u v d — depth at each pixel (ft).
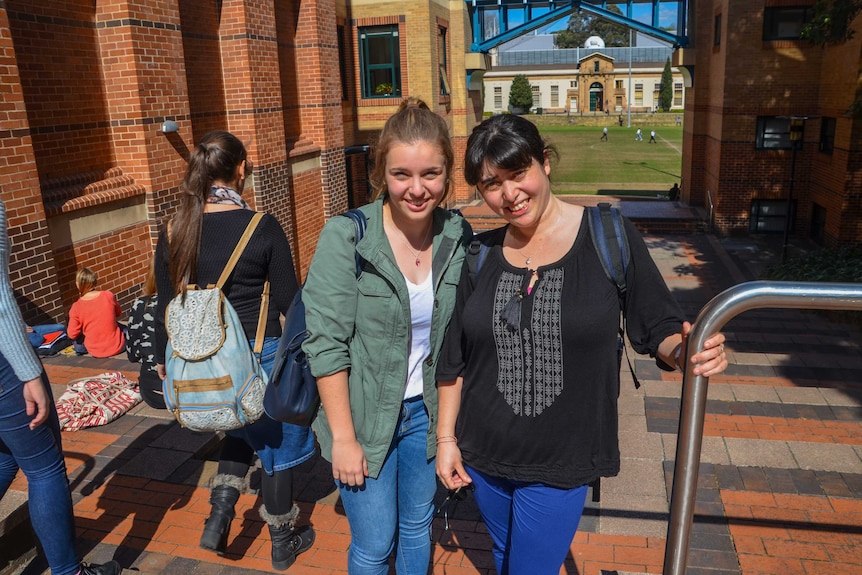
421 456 8.09
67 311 27.68
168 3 31.78
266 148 41.52
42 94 26.81
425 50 75.20
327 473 14.87
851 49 57.16
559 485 6.81
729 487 15.40
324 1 48.73
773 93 68.80
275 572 11.06
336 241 7.23
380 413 7.64
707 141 82.58
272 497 10.37
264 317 9.88
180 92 32.89
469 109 93.61
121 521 12.57
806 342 31.30
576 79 306.96
